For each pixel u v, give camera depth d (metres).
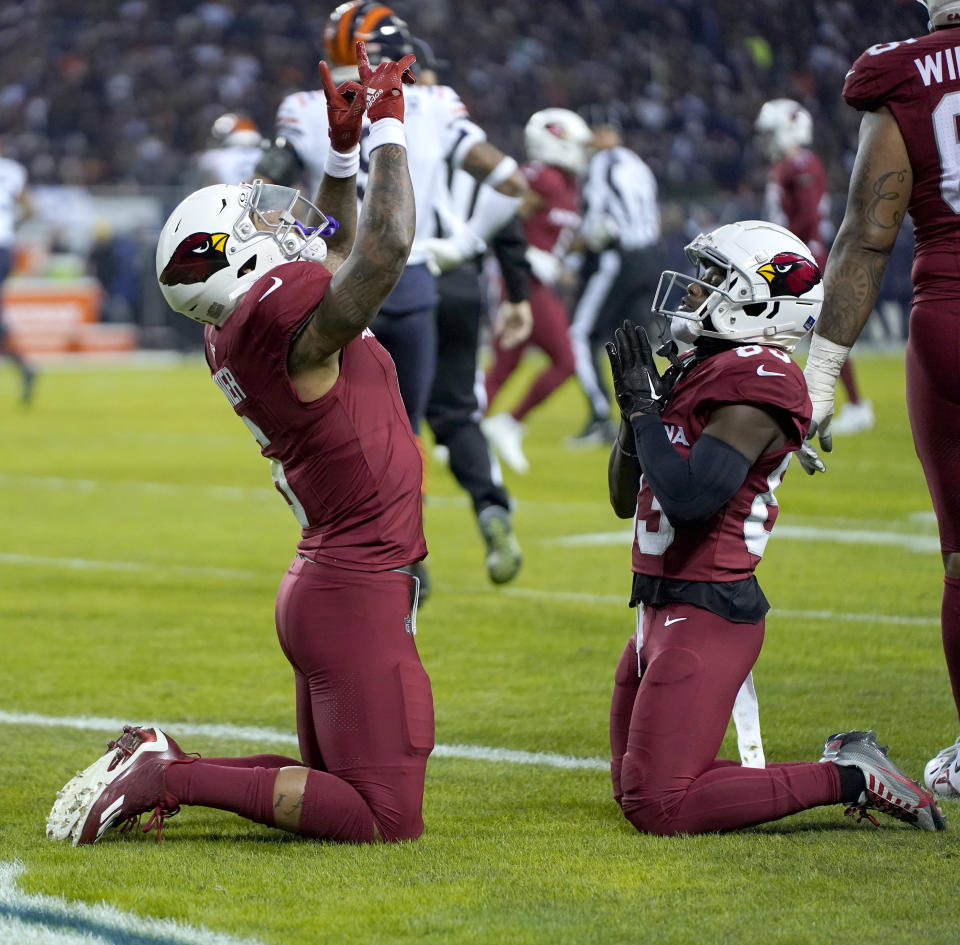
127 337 89.25
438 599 23.52
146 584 24.95
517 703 17.31
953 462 13.59
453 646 20.28
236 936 10.05
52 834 12.23
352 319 11.14
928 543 28.17
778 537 28.92
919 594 23.42
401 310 21.73
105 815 11.96
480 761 14.95
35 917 10.45
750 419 11.91
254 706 17.30
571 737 15.86
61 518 32.41
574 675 18.64
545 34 102.44
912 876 11.16
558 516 32.06
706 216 84.62
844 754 12.27
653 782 12.18
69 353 87.88
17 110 102.19
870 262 13.49
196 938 10.03
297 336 11.37
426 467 36.16
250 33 105.81
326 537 11.85
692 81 94.06
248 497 35.53
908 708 16.73
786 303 12.36
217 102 101.31
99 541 29.36
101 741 15.74
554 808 13.27
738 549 12.26
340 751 11.90
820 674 18.42
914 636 20.50
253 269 11.65
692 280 12.65
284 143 22.19
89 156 99.56
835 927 10.09
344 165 13.18
